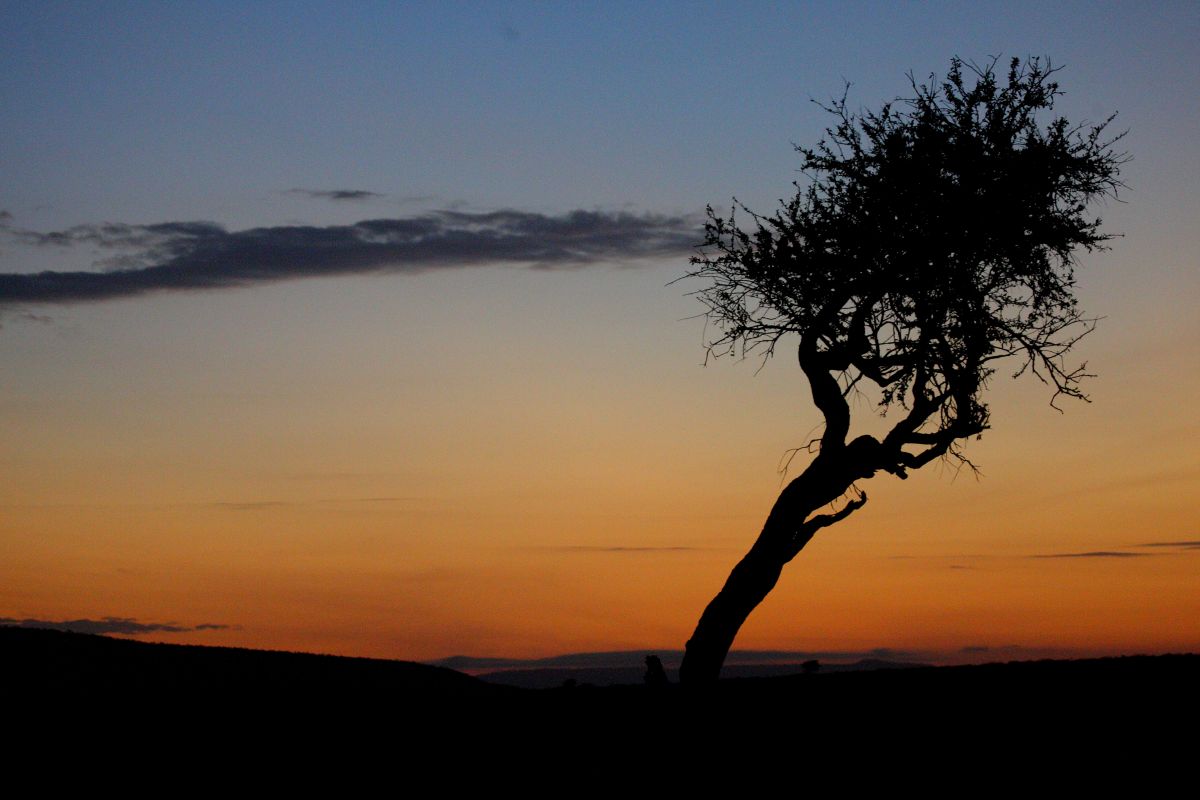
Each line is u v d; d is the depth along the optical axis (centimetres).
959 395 2644
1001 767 2033
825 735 2258
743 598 2617
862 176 2716
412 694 2872
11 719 2544
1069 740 2142
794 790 1988
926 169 2652
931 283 2608
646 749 2244
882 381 2673
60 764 2220
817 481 2630
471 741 2347
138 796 2045
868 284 2642
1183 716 2236
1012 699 2419
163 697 2834
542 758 2222
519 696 2767
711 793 1995
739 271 2778
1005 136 2648
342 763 2219
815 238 2698
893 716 2352
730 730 2328
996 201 2594
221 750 2316
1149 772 1969
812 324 2680
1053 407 2641
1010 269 2672
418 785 2091
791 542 2644
